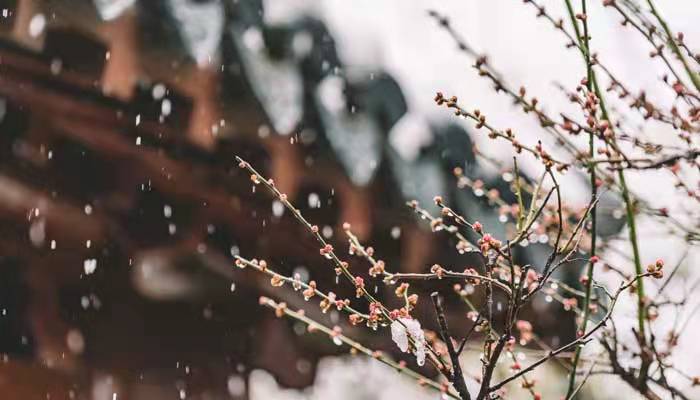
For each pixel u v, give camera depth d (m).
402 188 4.23
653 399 1.66
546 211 2.08
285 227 3.93
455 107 1.44
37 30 3.09
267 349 4.50
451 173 4.60
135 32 3.35
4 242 3.60
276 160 3.79
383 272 1.36
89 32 3.20
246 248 4.07
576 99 1.63
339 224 4.02
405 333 1.30
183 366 4.24
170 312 4.17
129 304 4.02
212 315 4.27
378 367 5.07
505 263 1.85
